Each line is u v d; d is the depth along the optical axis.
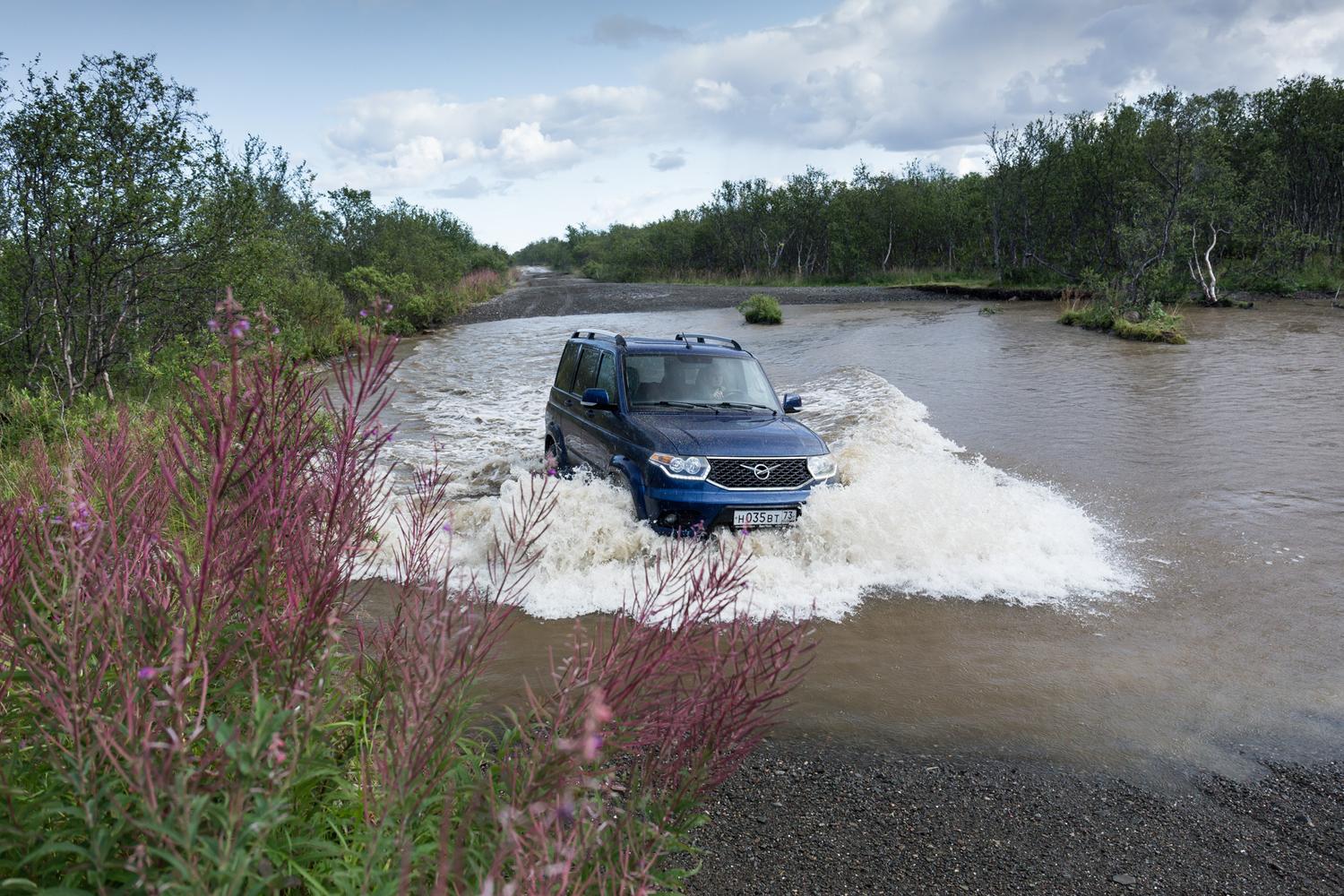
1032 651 5.46
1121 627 5.85
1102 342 22.62
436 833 1.97
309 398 2.54
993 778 4.03
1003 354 20.92
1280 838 3.61
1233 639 5.65
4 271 12.30
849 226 61.03
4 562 2.19
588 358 9.36
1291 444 10.98
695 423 7.66
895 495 7.73
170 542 2.35
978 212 54.44
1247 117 42.91
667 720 2.29
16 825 1.76
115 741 1.64
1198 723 4.58
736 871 3.29
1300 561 7.04
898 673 5.14
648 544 6.83
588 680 2.16
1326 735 4.47
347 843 2.04
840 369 18.81
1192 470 9.88
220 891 1.43
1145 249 30.84
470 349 25.08
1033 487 9.21
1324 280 35.19
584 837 1.78
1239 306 30.98
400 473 9.80
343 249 38.09
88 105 12.06
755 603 6.13
